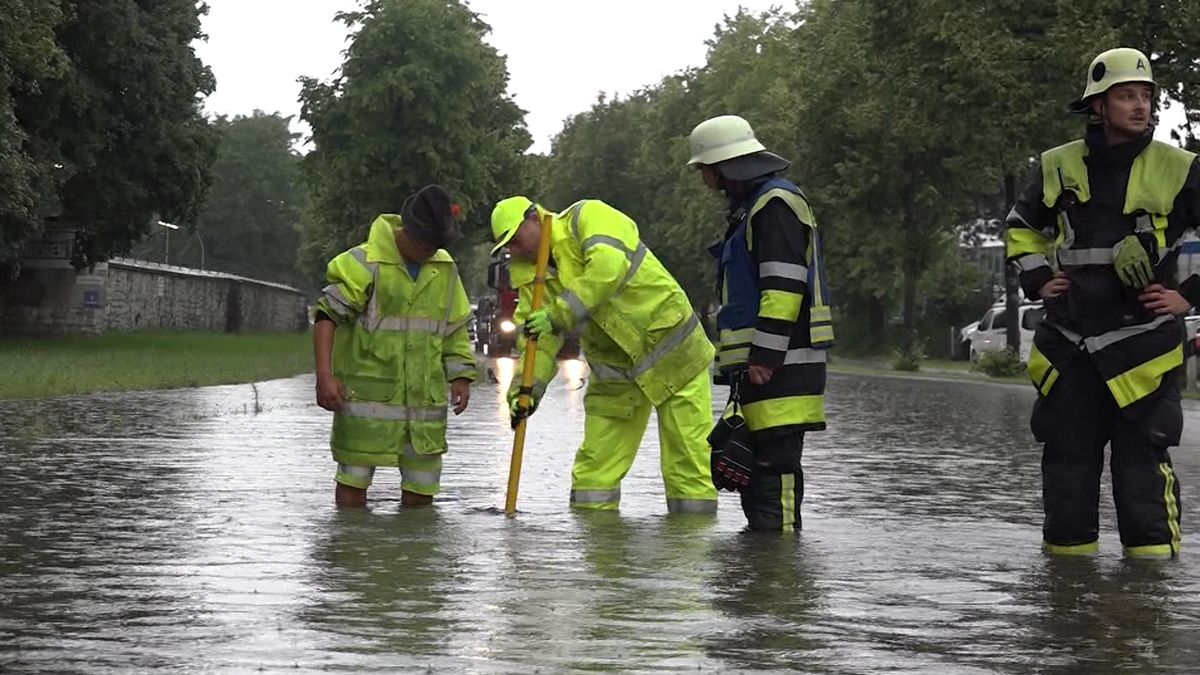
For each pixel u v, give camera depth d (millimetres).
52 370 31234
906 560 8305
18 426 17984
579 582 7285
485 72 74500
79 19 52688
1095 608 6844
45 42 41719
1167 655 5855
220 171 162875
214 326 103375
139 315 85688
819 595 7059
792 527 9680
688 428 10617
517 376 10398
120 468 12992
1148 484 8648
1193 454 17938
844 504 11594
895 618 6531
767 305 9469
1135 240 8445
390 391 10719
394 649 5723
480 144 75938
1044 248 8867
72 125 53906
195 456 14195
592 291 10188
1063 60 46000
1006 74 47500
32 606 6520
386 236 10750
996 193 71188
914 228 63875
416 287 10766
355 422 10680
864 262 79562
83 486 11531
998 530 9945
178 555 8000
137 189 56844
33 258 64500
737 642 5965
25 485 11578
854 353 88000
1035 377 8852
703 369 10680
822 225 69438
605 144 130000
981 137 49375
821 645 5941
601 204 10484
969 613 6684
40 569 7508
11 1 40906
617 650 5770
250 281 112062
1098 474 8766
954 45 48656
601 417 10734
